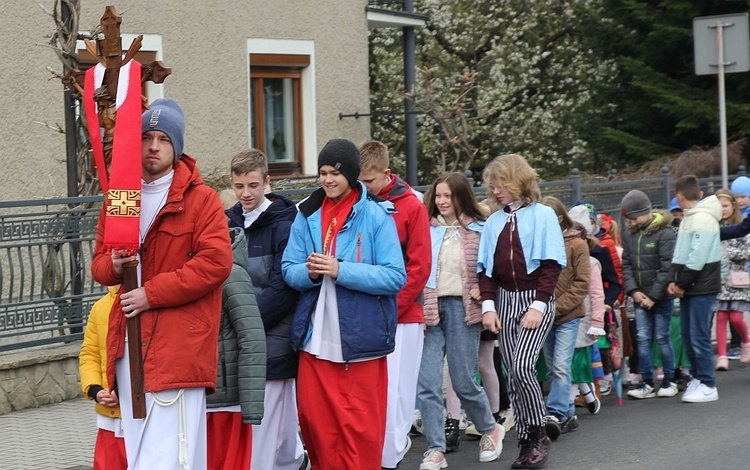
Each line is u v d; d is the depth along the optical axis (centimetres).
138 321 548
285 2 1753
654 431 968
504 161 832
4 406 1008
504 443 948
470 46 2670
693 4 2320
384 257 679
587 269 952
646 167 2295
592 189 1559
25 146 1398
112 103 537
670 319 1126
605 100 2559
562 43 2714
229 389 632
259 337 625
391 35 2600
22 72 1393
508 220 834
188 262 549
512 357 831
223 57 1659
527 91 2722
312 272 664
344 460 676
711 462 846
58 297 1054
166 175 559
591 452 893
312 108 1805
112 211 523
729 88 2377
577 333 962
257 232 726
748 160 2344
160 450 550
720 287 1097
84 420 984
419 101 2291
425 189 1378
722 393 1139
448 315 848
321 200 700
